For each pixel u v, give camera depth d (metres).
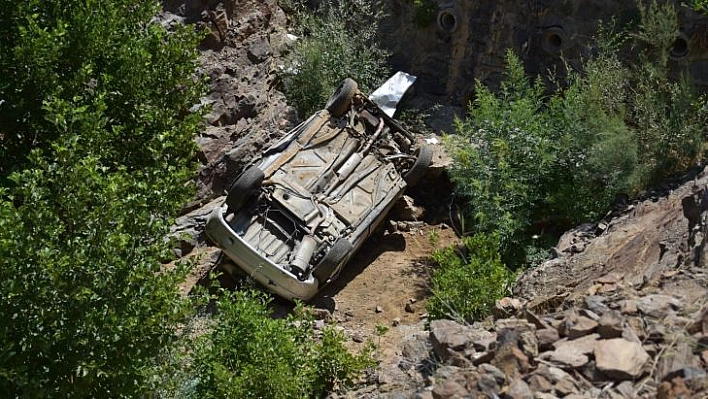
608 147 11.02
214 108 13.38
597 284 6.92
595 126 11.36
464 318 8.06
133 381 6.64
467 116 14.21
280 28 15.04
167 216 7.69
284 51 14.66
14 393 6.16
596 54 13.33
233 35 14.08
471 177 11.66
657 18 12.04
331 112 12.66
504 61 14.28
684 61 12.44
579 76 12.70
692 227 7.29
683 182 10.49
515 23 14.11
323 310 10.91
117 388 6.60
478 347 6.13
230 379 7.17
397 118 14.47
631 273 7.32
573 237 10.31
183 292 11.26
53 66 8.75
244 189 11.14
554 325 5.92
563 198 11.17
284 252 11.08
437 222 13.02
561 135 11.68
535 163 11.52
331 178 11.95
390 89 14.40
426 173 13.29
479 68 14.61
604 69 11.95
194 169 9.12
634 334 5.48
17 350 6.20
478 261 8.65
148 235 7.02
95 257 6.29
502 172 11.45
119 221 6.50
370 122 12.91
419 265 12.03
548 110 12.46
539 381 5.25
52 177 6.48
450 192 13.30
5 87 8.53
